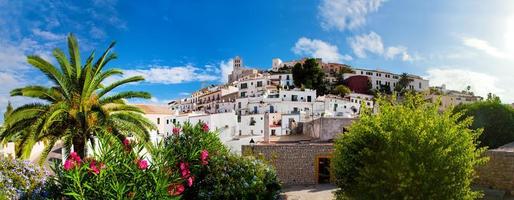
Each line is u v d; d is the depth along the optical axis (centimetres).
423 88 12400
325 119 2953
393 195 1192
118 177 692
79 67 2112
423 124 1218
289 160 2320
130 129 2223
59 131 2145
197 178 989
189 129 1066
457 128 1238
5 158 769
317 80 10762
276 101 8356
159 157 789
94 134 2144
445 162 1165
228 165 1029
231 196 981
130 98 2286
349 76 11662
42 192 723
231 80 15162
